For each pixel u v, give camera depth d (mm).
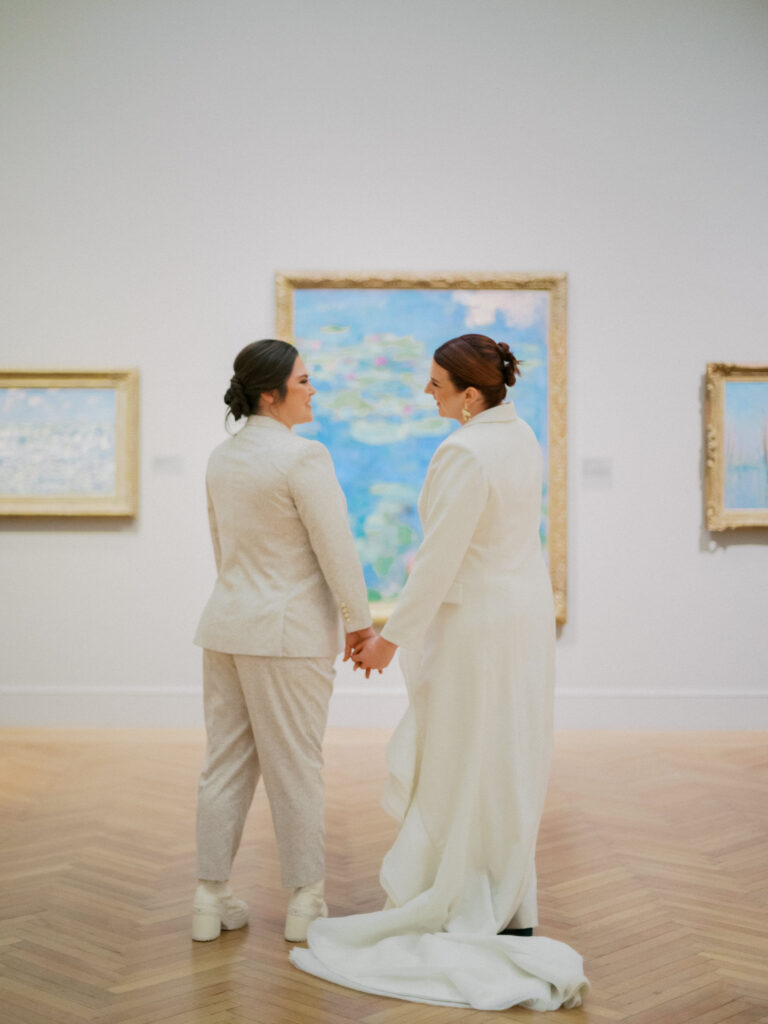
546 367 7047
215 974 2861
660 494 7078
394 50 7180
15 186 7117
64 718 6977
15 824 4469
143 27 7156
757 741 6578
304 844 3135
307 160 7152
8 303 7098
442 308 7070
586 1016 2594
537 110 7164
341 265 7145
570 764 5844
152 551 7043
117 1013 2600
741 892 3590
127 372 7000
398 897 2988
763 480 7012
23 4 7152
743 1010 2623
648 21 7184
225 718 3254
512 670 3018
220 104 7152
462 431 3094
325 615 3217
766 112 7176
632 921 3293
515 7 7180
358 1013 2615
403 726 3105
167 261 7121
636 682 7020
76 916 3332
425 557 2979
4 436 7016
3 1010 2615
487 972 2738
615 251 7148
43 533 7027
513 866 2963
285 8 7176
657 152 7148
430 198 7152
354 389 7059
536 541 3172
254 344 3318
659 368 7105
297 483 3129
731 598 7051
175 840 4215
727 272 7148
